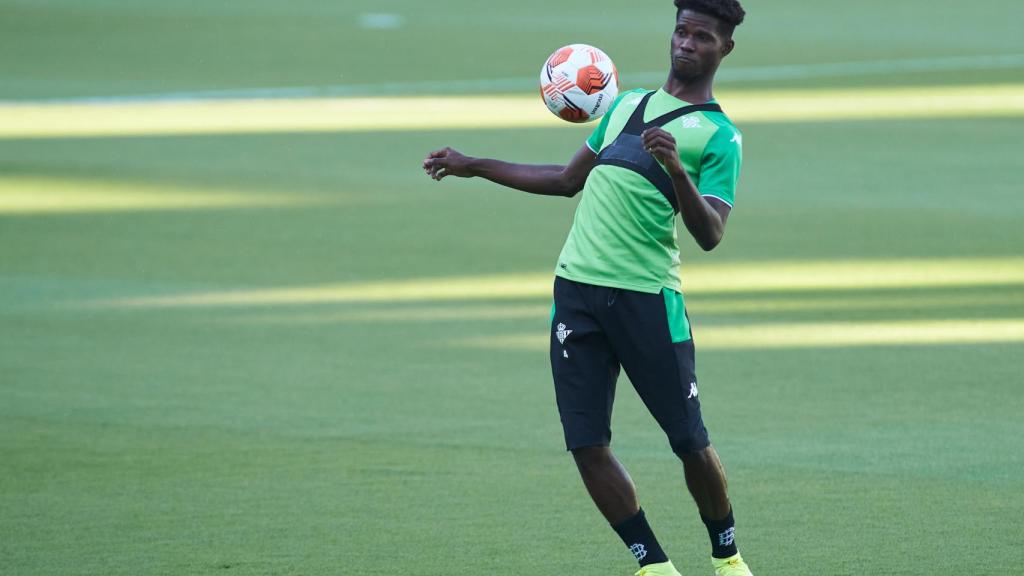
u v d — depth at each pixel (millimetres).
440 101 89062
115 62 109500
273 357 35938
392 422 30219
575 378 20047
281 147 72812
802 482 25953
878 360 35062
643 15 142750
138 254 49250
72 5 148125
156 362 35500
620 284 19656
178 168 67188
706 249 19328
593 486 20062
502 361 35406
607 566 21859
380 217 55500
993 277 44656
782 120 81188
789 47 118188
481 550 22547
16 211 57094
